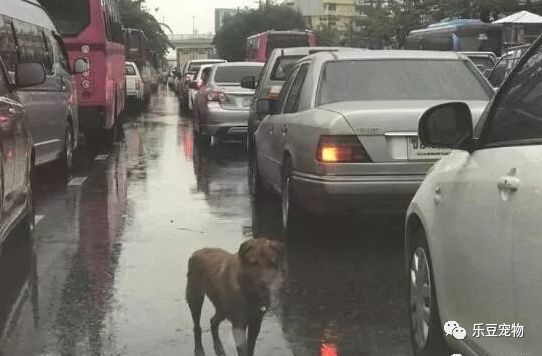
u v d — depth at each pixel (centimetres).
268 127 855
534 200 291
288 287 593
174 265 658
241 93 1568
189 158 1432
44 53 1066
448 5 4266
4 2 912
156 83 5934
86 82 1512
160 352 461
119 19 2053
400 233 773
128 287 595
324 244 731
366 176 630
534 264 285
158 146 1648
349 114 635
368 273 633
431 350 418
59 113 1127
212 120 1575
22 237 743
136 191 1048
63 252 708
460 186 373
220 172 1241
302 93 737
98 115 1531
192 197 1002
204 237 765
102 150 1575
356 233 774
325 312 536
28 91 957
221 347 463
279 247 365
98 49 1509
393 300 563
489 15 4025
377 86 718
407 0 4812
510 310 306
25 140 710
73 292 584
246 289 368
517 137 335
